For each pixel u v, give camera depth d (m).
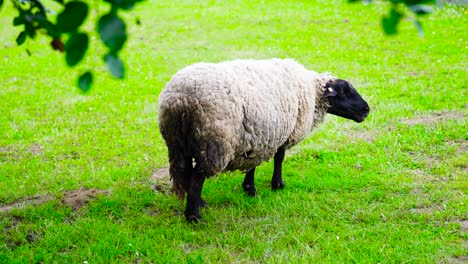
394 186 7.23
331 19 18.19
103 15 2.10
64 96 11.61
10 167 8.13
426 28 16.39
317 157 8.52
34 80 12.76
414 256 5.45
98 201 6.91
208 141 5.67
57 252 5.74
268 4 20.83
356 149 8.62
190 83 5.65
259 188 7.39
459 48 14.22
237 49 15.02
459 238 5.83
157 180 7.68
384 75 12.44
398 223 6.23
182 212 6.67
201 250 5.68
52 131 9.61
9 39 16.45
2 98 11.41
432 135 8.98
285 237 5.91
